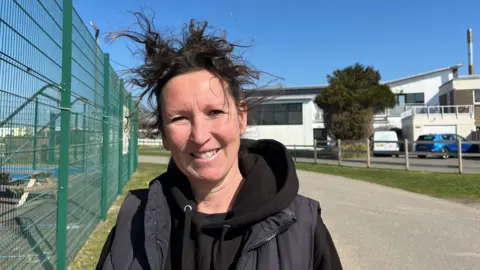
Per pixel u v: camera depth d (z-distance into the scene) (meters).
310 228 1.24
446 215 6.84
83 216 4.70
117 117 8.30
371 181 12.11
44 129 3.11
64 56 3.56
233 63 1.34
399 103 38.41
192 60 1.24
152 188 1.40
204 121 1.24
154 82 1.32
